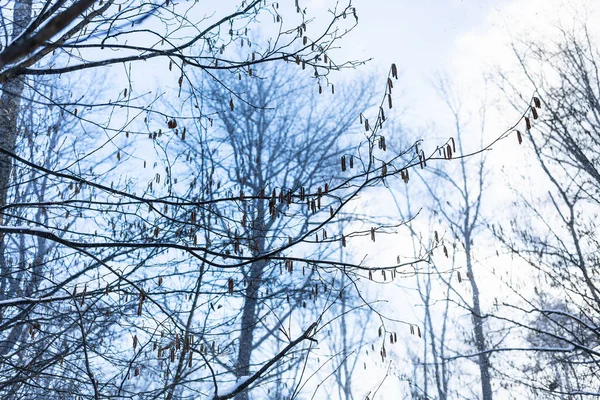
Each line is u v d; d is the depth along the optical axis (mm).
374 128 3723
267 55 4805
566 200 8805
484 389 12266
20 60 3926
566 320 10523
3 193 5750
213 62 4781
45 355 5688
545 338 10867
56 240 3848
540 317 10781
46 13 3375
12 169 5906
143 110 4738
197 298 5594
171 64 4637
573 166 8992
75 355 5707
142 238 5535
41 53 4070
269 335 9234
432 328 15273
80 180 4125
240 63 4699
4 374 5512
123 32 4141
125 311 5648
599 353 7941
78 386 5379
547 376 9398
